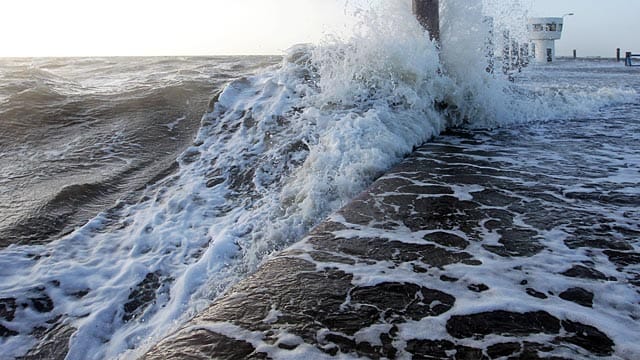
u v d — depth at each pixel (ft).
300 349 4.57
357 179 12.34
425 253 7.07
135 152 17.70
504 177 11.61
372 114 15.99
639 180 10.98
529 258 6.75
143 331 8.66
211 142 17.89
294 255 7.13
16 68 39.40
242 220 12.30
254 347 4.63
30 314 9.08
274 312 5.36
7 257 10.84
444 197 10.05
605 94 30.19
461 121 20.94
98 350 8.28
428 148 15.67
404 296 5.67
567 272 6.22
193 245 11.49
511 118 21.75
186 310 9.05
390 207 9.48
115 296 9.68
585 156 13.99
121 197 14.23
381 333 4.84
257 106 19.62
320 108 17.94
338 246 7.48
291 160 15.06
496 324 4.94
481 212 9.00
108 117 21.30
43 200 13.55
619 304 5.31
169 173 15.84
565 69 69.41
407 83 18.54
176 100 23.34
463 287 5.86
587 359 4.26
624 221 8.20
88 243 11.73
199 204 13.60
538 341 4.59
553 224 8.19
